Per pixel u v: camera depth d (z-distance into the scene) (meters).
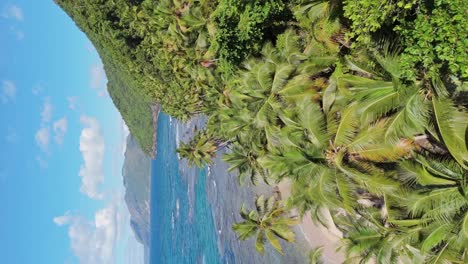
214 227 61.09
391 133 18.08
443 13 13.41
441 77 14.77
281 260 37.25
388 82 17.94
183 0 39.28
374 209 22.20
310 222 34.28
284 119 26.08
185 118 63.59
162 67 58.72
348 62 19.88
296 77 24.86
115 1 81.88
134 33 79.81
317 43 23.53
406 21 15.33
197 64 40.59
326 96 21.73
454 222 16.50
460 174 16.27
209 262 64.62
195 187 79.06
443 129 15.55
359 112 19.03
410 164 17.94
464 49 12.89
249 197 45.50
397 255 21.31
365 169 20.22
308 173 23.86
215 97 41.03
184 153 47.94
